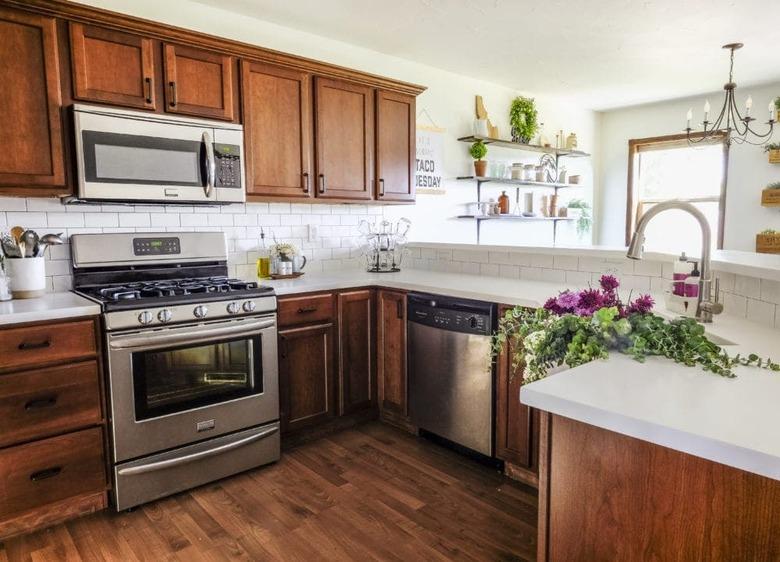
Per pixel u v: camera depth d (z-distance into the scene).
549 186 5.36
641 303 1.40
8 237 2.34
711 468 0.87
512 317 1.65
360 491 2.36
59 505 2.10
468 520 2.12
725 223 5.29
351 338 3.03
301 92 2.99
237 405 2.50
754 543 0.83
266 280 3.01
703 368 1.16
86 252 2.55
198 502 2.27
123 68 2.38
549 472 1.11
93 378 2.12
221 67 2.67
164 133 2.47
